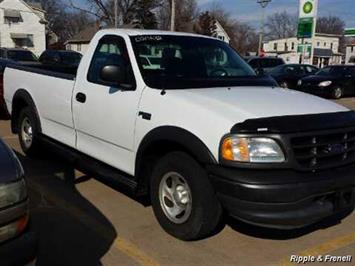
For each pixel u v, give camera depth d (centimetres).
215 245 402
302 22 2434
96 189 540
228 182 349
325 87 2008
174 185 404
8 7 5172
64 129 561
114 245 396
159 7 5650
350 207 397
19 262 257
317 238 425
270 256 387
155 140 404
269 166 346
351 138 387
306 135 355
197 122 374
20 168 272
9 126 943
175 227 406
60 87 558
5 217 254
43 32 5488
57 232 417
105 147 485
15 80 681
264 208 343
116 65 453
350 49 8200
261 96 418
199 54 492
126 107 443
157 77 440
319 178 358
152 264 367
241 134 348
